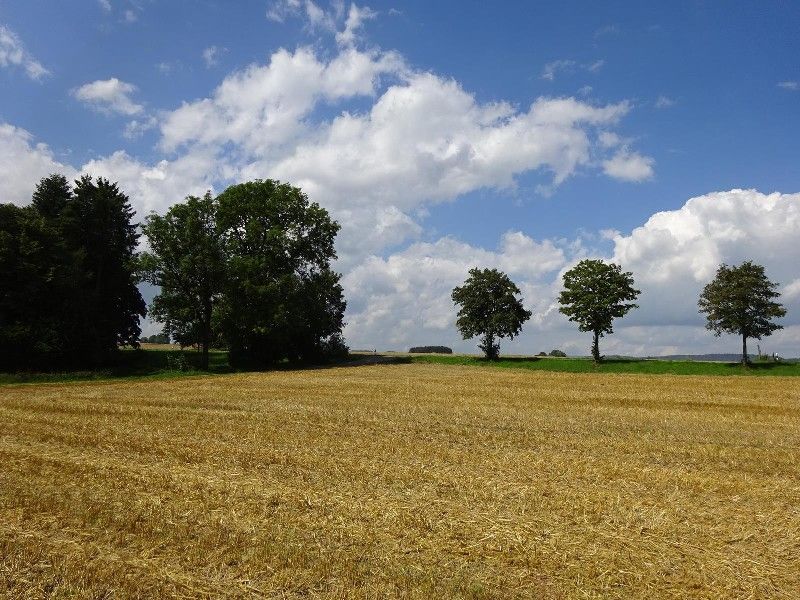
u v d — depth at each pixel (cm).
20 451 1501
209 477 1234
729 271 6297
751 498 1147
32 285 4897
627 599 703
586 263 7112
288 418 2238
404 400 3012
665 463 1488
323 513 994
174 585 716
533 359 7588
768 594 731
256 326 6178
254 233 6512
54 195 6606
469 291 7831
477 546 853
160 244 5875
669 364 6612
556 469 1363
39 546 827
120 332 6625
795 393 3659
